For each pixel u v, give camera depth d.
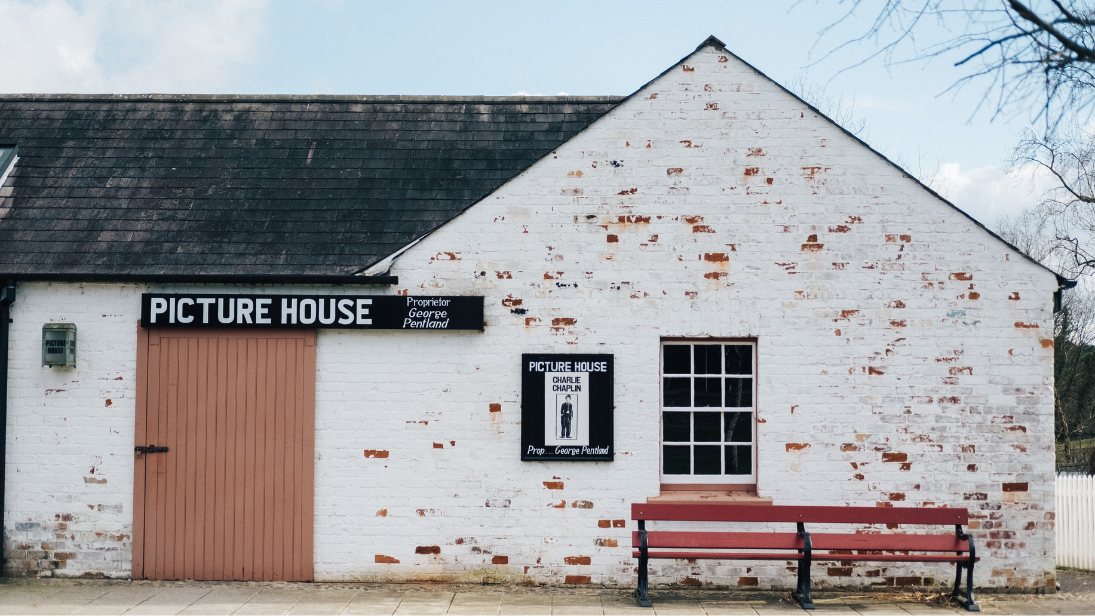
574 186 8.17
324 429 8.07
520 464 8.04
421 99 10.58
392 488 8.04
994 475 7.89
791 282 8.06
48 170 9.42
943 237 8.02
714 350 8.27
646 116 8.20
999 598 7.64
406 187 9.30
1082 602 7.52
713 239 8.11
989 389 7.95
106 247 8.48
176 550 8.05
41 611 7.00
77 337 8.14
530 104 10.56
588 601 7.46
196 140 9.95
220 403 8.09
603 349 8.08
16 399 8.11
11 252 8.39
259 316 8.02
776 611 7.18
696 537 7.43
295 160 9.66
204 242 8.55
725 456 8.20
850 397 7.99
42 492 8.08
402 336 8.12
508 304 8.12
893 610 7.23
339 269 8.25
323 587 7.85
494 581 7.98
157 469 8.08
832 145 8.11
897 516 7.46
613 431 8.02
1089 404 22.95
